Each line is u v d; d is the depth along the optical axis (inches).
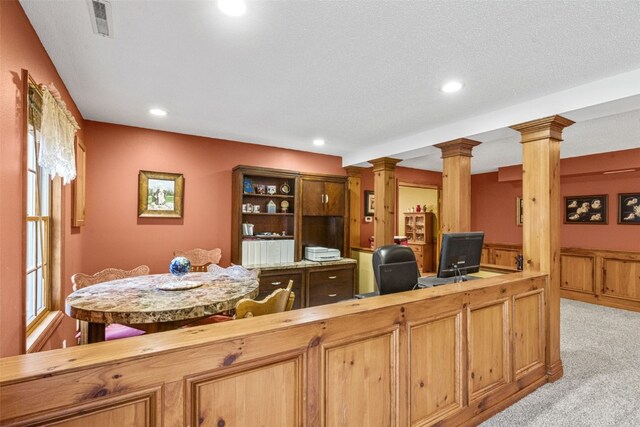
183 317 70.9
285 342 49.3
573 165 198.4
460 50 77.0
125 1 59.4
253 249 161.8
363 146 180.9
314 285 169.5
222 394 44.1
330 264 173.8
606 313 177.9
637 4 59.8
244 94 105.5
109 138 138.6
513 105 112.6
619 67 84.4
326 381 53.7
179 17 64.6
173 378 40.6
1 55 52.1
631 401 87.7
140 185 144.6
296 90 102.3
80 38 72.2
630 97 87.0
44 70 75.8
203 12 63.0
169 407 40.3
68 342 101.0
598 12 62.3
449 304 72.4
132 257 143.3
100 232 136.6
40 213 79.9
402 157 173.5
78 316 70.0
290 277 162.9
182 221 154.9
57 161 73.5
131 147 143.1
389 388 61.9
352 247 205.9
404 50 77.1
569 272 211.9
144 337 43.9
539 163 105.0
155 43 74.4
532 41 72.7
